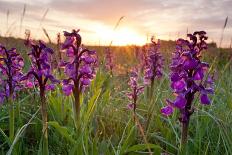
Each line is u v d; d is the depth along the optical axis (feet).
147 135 1.04
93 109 1.00
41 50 0.87
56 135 1.04
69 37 0.91
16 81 1.10
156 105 1.30
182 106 0.76
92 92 1.36
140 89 1.17
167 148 0.99
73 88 0.91
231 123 1.09
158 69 1.44
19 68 1.11
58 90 1.25
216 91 1.42
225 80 1.68
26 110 1.25
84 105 1.07
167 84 1.61
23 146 0.98
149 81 1.44
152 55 1.45
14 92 1.19
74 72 0.90
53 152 0.98
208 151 1.01
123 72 2.20
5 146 1.03
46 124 0.84
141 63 1.75
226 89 1.45
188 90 0.76
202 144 1.05
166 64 1.86
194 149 1.00
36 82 1.17
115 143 1.03
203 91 0.76
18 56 1.11
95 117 1.13
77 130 0.89
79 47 0.91
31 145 1.04
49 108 1.18
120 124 1.18
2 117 1.12
